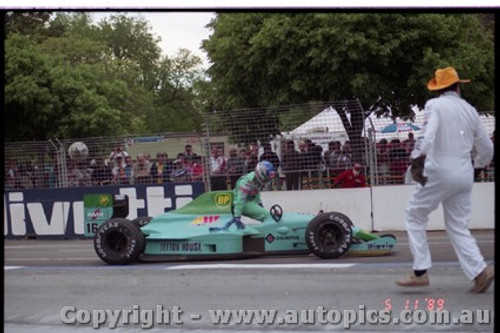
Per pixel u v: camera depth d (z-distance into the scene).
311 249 8.81
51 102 18.95
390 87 16.53
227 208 9.21
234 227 9.07
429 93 16.33
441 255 9.23
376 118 14.85
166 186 14.51
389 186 13.61
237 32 17.20
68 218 14.84
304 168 13.73
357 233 9.05
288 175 13.85
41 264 9.74
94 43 27.03
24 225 15.10
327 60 15.81
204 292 7.00
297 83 16.36
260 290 6.98
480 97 17.31
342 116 13.57
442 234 12.55
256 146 13.86
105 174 14.97
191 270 8.22
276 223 9.14
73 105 19.48
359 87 15.91
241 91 17.58
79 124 19.41
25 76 18.83
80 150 15.05
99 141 15.05
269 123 13.81
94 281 7.85
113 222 9.13
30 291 7.39
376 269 7.81
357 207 13.73
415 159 6.36
